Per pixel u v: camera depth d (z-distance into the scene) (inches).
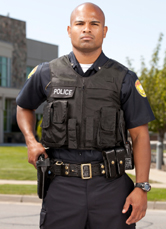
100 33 83.7
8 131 1318.9
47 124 83.5
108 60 86.9
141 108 84.0
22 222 223.5
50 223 82.4
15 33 1406.3
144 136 83.9
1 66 1255.5
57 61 88.1
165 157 717.3
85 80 83.4
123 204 81.5
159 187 357.1
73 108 82.4
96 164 82.0
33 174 436.8
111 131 81.7
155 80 574.6
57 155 83.9
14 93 1223.5
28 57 1508.4
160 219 241.4
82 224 81.4
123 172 83.0
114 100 83.1
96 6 84.6
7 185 349.7
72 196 81.0
